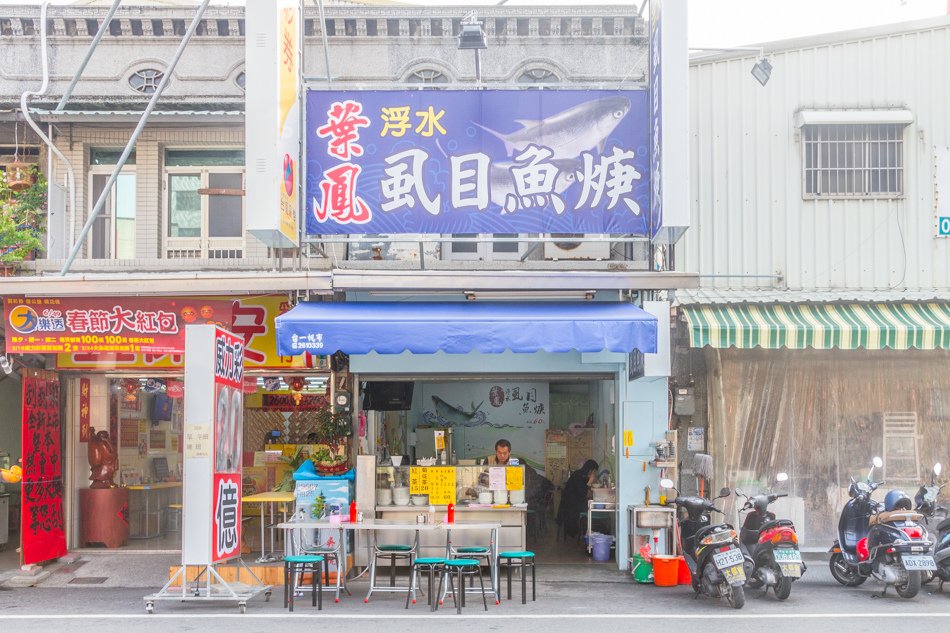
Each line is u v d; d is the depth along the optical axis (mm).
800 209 13078
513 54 13656
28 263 12594
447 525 10102
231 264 12641
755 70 12875
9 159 13570
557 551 13477
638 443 12258
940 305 12586
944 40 13125
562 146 11438
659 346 11430
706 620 8914
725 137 13203
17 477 12055
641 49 13641
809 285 12992
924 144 13047
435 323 10398
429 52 13672
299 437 14250
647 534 11789
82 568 12102
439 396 16281
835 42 13164
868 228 13039
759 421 12805
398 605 9852
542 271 11359
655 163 11109
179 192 13578
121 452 13844
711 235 13117
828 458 12773
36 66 13617
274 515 13461
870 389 12820
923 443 12750
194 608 9648
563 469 16062
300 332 10391
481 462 12773
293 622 8891
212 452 9617
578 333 10438
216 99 13227
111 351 11461
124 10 13594
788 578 9852
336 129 11445
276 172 10211
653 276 10914
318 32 13719
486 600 10016
